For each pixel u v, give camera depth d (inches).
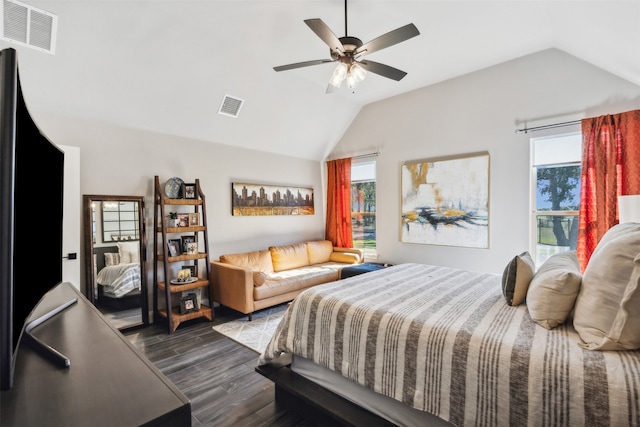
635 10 72.2
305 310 76.6
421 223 175.2
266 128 177.6
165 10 101.7
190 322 141.6
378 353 61.6
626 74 111.6
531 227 140.8
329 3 99.3
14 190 28.1
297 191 209.8
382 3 100.3
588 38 102.8
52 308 52.9
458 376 51.3
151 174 142.9
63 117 118.7
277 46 124.9
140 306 136.3
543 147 138.3
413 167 177.9
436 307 67.7
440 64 146.6
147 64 118.4
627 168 115.3
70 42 100.9
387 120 191.0
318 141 209.9
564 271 56.7
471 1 100.1
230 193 173.6
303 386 73.8
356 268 177.8
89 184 124.8
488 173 150.9
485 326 56.4
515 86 143.3
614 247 47.6
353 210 215.5
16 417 24.8
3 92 25.4
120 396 28.2
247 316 150.1
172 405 27.0
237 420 74.6
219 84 140.7
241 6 100.3
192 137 157.2
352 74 97.2
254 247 184.2
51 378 31.0
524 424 44.1
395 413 60.4
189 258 138.6
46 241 46.1
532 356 46.0
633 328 42.3
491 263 151.1
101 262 126.4
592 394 39.9
